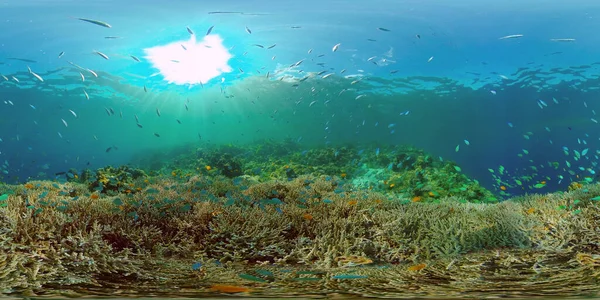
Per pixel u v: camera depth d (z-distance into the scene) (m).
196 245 4.84
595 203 5.79
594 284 3.28
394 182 12.00
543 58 24.16
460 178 12.62
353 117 37.44
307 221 5.31
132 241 4.68
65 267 3.69
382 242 4.86
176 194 6.44
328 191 7.56
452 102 37.84
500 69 26.05
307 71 23.94
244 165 17.08
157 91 31.89
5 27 18.98
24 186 7.18
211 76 25.75
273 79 27.59
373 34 20.16
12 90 32.06
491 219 5.71
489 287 3.29
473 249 4.88
